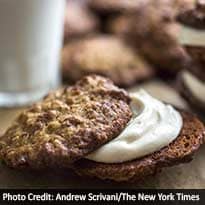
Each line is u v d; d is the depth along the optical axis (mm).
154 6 374
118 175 228
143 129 239
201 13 289
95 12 425
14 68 321
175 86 341
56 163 221
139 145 233
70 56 365
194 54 297
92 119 235
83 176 236
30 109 256
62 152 220
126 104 249
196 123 259
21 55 316
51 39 327
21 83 328
